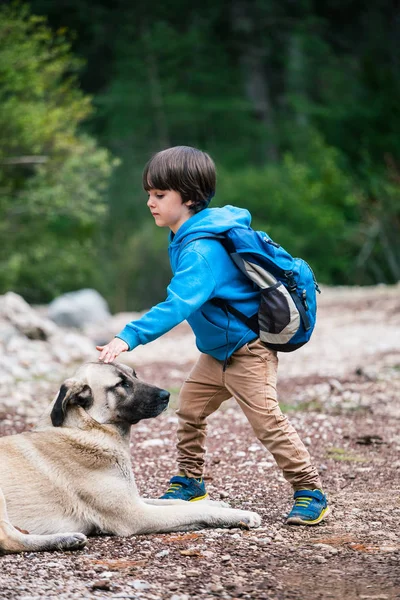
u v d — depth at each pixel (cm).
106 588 371
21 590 368
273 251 473
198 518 473
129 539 457
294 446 481
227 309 475
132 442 745
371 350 1290
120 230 3838
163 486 591
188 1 4781
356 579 386
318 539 454
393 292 2186
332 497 556
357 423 820
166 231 3769
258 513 516
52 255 2630
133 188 4138
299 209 3897
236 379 485
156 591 370
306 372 1133
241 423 829
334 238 3875
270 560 416
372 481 602
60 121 1966
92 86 4697
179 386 1041
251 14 4778
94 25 4562
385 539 454
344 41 5259
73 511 460
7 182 2034
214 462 664
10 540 430
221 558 419
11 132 1903
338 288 2667
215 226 470
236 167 4369
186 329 1802
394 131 4541
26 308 1413
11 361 1171
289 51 4869
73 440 467
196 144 4522
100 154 2019
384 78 4656
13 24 1867
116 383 475
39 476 457
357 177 4241
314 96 4956
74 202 2050
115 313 3497
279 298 465
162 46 4478
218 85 4628
